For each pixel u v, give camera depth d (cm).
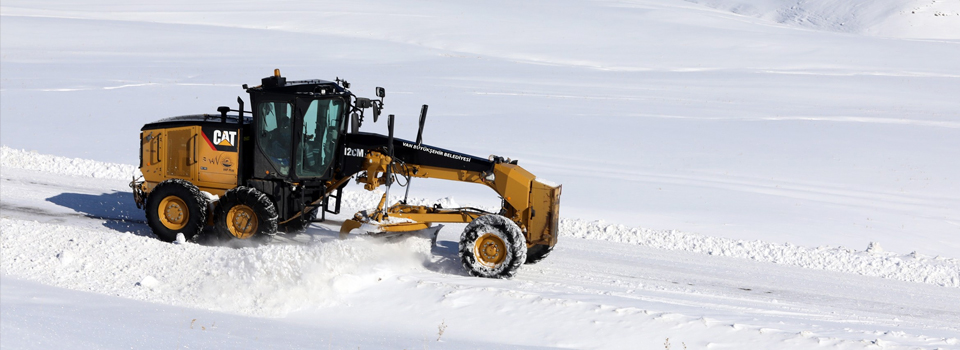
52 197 1174
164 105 2555
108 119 2242
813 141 2297
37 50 4222
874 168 1952
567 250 1045
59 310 612
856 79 4103
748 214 1388
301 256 797
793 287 927
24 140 1844
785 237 1212
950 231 1320
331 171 933
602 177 1709
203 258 837
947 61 5184
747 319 709
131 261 841
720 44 5931
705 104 3103
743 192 1611
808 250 1080
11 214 1055
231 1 8100
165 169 983
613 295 798
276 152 927
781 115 2827
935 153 2159
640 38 6191
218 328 603
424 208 925
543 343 637
